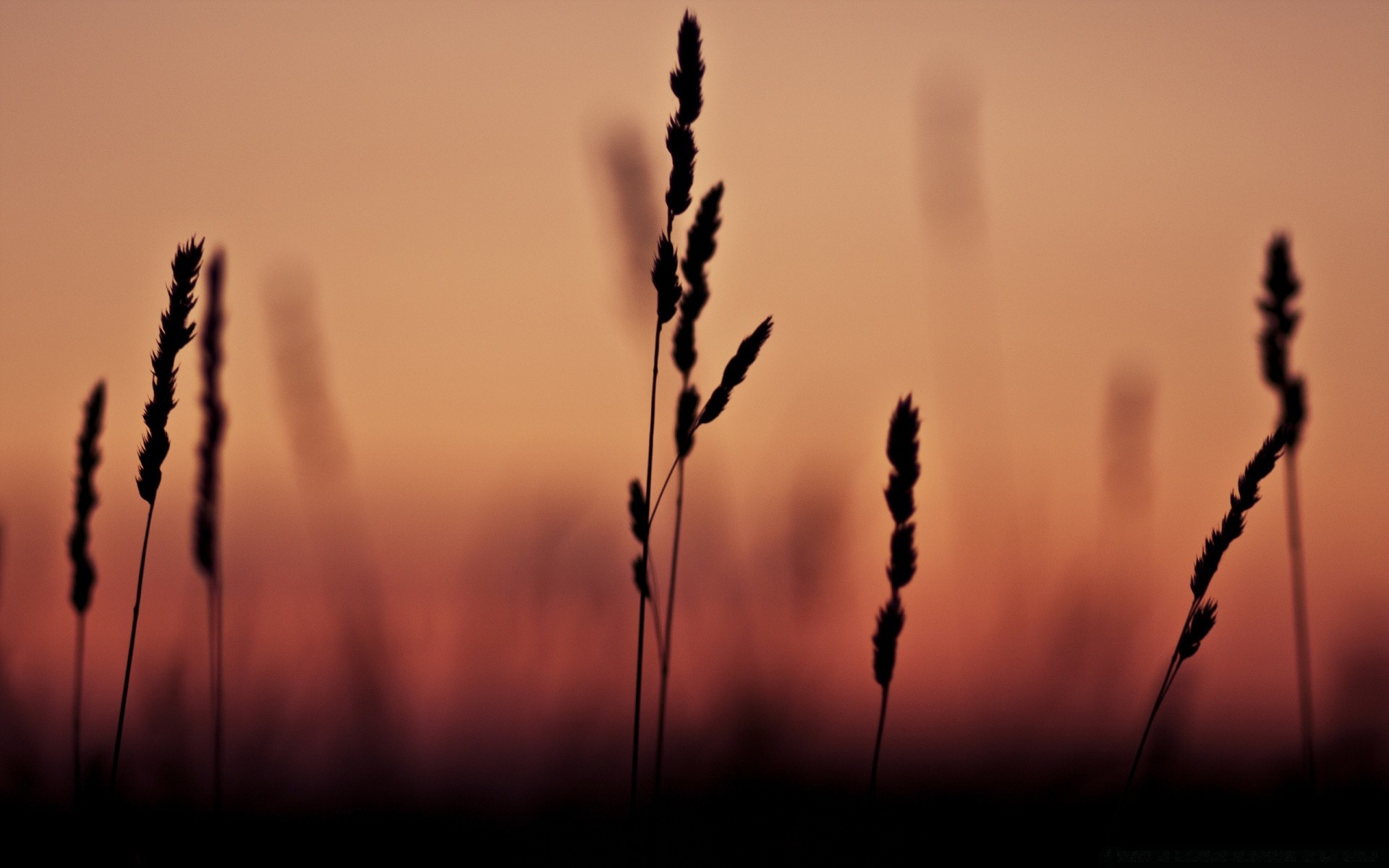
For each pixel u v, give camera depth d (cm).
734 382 193
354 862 250
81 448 212
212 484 248
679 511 211
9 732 238
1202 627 185
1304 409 238
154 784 253
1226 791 252
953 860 226
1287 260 244
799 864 226
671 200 187
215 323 259
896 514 184
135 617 188
